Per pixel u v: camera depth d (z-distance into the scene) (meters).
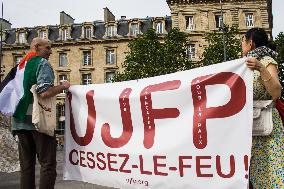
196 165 2.99
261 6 46.84
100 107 3.63
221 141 2.91
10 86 3.69
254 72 2.91
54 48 52.88
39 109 3.46
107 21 52.09
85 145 3.70
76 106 3.82
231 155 2.85
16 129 3.59
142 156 3.27
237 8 47.16
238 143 2.83
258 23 46.75
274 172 2.78
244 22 46.97
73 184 6.24
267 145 2.82
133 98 3.39
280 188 2.74
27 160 3.67
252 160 2.88
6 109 3.67
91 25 52.31
